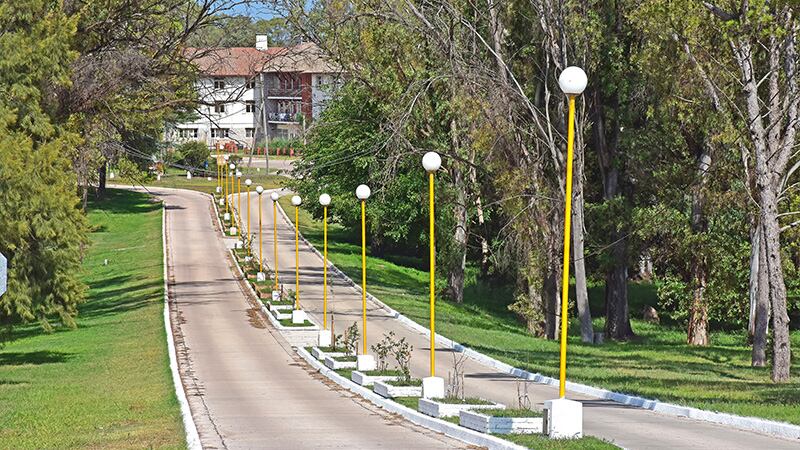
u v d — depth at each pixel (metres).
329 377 31.41
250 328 45.06
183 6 49.34
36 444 18.67
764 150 31.47
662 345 46.91
